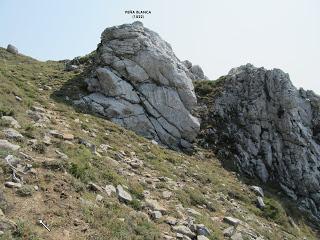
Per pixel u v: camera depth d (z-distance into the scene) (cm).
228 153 3472
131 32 3497
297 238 2372
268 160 3512
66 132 2131
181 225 1574
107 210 1406
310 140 3641
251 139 3644
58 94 3181
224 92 4112
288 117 3609
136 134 2980
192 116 3388
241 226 1966
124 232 1306
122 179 1778
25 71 3684
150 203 1675
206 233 1605
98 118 2853
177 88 3397
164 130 3216
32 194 1309
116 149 2272
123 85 3241
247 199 2616
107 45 3491
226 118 3881
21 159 1498
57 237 1143
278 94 3725
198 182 2467
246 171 3381
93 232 1239
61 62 5044
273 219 2523
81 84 3503
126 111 3127
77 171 1580
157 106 3266
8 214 1158
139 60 3353
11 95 2412
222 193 2512
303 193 3375
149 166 2272
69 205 1333
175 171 2423
